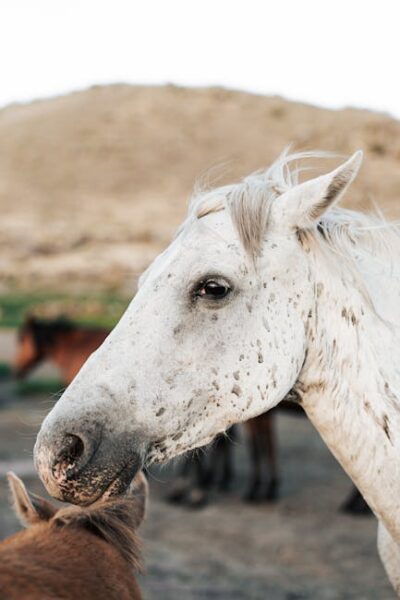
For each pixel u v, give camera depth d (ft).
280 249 7.24
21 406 43.11
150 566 19.52
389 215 8.87
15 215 165.17
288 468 31.27
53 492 6.73
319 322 7.40
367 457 7.30
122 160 207.51
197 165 205.16
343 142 193.26
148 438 6.89
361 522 24.11
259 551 21.24
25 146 216.13
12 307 82.53
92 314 64.64
